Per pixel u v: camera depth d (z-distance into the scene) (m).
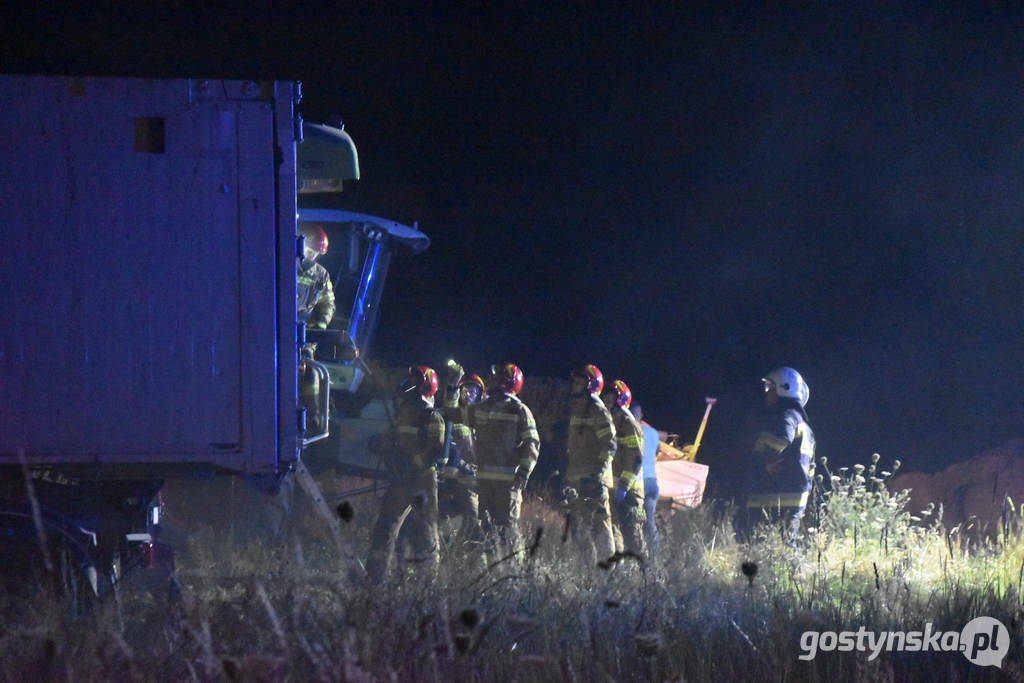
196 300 13.55
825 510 20.80
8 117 13.24
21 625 11.89
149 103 13.49
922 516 23.25
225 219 13.59
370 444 21.42
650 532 19.86
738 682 10.99
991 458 24.05
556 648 10.81
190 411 13.54
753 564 9.93
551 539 18.62
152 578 14.29
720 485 30.64
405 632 10.38
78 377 13.35
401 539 18.41
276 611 11.04
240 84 13.65
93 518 14.28
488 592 12.95
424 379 18.31
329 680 8.98
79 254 13.35
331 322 23.81
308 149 19.75
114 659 10.66
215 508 20.23
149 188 13.47
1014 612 12.81
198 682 10.04
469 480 19.45
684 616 12.38
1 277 13.23
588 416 18.89
